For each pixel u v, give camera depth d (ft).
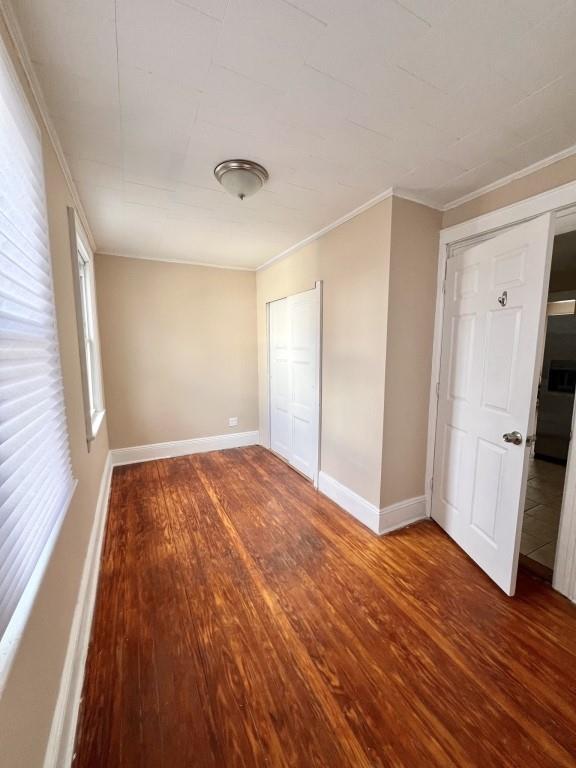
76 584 4.76
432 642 4.83
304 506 9.02
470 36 3.44
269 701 4.02
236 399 14.20
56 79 3.96
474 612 5.38
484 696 4.07
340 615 5.34
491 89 4.16
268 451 13.79
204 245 10.64
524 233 5.56
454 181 6.50
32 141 3.70
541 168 5.81
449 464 7.54
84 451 6.25
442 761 3.43
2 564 2.42
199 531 7.81
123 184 6.56
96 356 9.64
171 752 3.51
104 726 3.75
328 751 3.52
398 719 3.82
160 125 4.86
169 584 6.07
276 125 4.87
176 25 3.30
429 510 8.32
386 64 3.78
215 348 13.53
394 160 5.79
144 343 12.25
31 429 3.14
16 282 2.99
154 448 12.76
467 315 6.95
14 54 3.28
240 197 6.35
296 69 3.85
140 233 9.46
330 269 8.95
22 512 2.82
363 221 7.63
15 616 2.66
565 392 12.25
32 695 2.80
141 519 8.37
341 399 8.79
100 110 4.52
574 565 5.56
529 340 5.44
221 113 4.61
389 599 5.67
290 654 4.65
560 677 4.32
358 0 3.08
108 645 4.79
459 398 7.18
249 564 6.61
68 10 3.13
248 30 3.36
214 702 4.01
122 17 3.22
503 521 5.85
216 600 5.67
